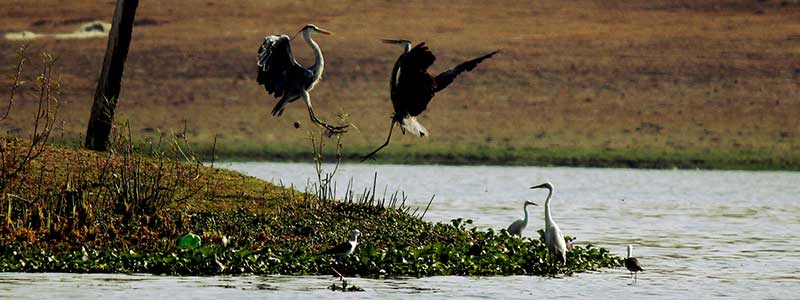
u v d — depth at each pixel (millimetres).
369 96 75562
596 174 58375
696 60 80500
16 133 64688
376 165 62500
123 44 29031
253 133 69188
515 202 40844
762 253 26781
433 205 38969
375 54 80688
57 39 81125
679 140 69750
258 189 26438
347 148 66812
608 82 77875
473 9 87938
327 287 20594
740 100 75625
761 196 45094
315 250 23062
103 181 24812
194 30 83375
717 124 72375
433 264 22344
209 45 81312
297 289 20375
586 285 21594
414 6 88000
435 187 47375
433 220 33500
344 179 50188
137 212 23625
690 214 36906
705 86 77438
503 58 80562
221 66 78688
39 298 19266
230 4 87625
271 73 19250
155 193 23938
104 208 23750
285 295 19875
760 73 79000
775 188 49562
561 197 43594
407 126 17953
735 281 22531
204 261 21688
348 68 78812
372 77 77938
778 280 22719
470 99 75500
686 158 66562
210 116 71688
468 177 53781
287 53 19250
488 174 56469
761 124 72438
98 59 78438
